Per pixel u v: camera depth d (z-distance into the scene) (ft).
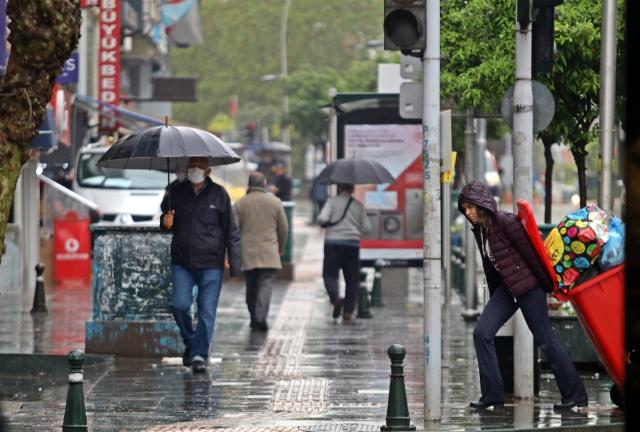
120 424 95.25
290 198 333.21
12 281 204.74
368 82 446.60
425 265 95.66
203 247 120.47
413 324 166.09
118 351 130.31
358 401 105.91
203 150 120.88
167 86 322.96
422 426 93.09
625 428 90.84
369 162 168.45
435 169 95.04
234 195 303.48
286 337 151.02
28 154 90.68
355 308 174.19
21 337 143.95
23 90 89.61
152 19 337.72
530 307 98.99
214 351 137.69
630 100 86.28
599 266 97.09
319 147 504.84
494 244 98.84
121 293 130.93
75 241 220.43
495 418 96.63
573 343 118.62
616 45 128.77
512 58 152.35
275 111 614.75
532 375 106.11
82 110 264.52
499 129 261.65
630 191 86.58
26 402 105.70
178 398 107.24
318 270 266.98
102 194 244.01
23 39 89.51
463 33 156.35
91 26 293.23
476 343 100.68
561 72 141.90
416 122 190.60
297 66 602.85
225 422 95.81
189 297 121.49
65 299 191.52
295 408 102.63
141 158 129.80
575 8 142.00
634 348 90.99
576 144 145.07
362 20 595.88
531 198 104.22
